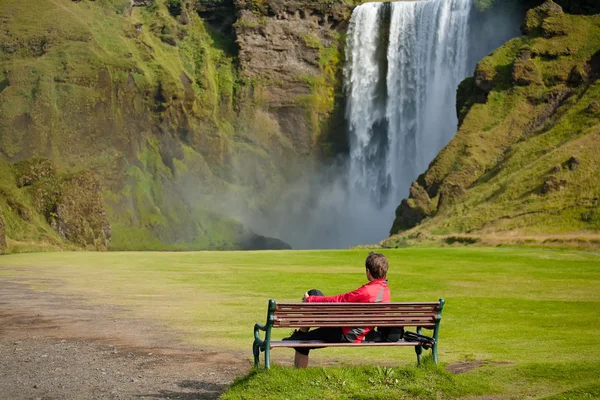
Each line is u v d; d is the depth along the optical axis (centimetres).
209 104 15512
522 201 9844
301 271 4334
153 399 1240
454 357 1630
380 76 15650
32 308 2588
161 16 16200
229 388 1255
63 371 1475
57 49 13862
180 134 14750
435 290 3281
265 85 15900
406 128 15038
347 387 1244
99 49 14212
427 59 14838
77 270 4503
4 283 3588
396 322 1300
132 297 2941
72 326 2142
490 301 2822
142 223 13025
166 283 3559
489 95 12756
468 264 5128
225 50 16400
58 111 13062
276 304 1216
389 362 1608
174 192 13912
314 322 1250
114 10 15838
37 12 14512
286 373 1261
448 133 14412
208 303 2728
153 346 1795
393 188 15075
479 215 10038
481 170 11725
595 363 1424
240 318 2319
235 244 13725
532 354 1639
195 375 1448
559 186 9700
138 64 14438
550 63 12669
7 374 1439
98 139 13250
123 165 13300
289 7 16225
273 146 15600
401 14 15275
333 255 6372
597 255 6191
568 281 3791
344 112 16000
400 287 3419
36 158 11212
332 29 16325
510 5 14175
